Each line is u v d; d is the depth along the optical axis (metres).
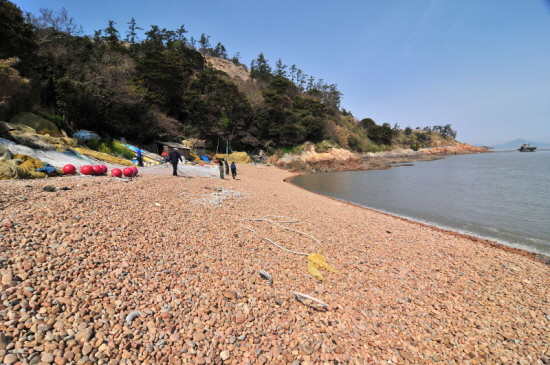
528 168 49.50
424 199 22.80
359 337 4.90
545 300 6.95
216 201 12.24
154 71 41.41
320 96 96.69
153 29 86.94
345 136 78.69
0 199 6.60
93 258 5.01
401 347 4.82
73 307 3.77
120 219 7.21
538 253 11.10
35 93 21.91
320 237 10.14
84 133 21.83
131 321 3.90
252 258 7.28
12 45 18.59
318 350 4.40
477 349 4.99
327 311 5.53
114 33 65.44
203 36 114.44
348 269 7.72
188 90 48.50
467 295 6.95
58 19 29.16
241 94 55.81
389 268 8.10
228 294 5.23
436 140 126.88
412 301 6.40
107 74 28.34
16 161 11.23
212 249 7.17
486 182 32.00
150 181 13.44
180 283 5.17
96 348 3.33
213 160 42.91
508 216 17.11
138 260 5.52
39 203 6.91
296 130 61.50
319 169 52.59
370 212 16.77
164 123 36.16
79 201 7.64
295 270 7.17
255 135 59.69
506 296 7.05
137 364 3.30
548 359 4.81
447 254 9.86
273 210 13.17
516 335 5.46
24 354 2.91
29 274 4.10
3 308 3.35
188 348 3.78
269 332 4.58
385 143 92.62
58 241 5.23
